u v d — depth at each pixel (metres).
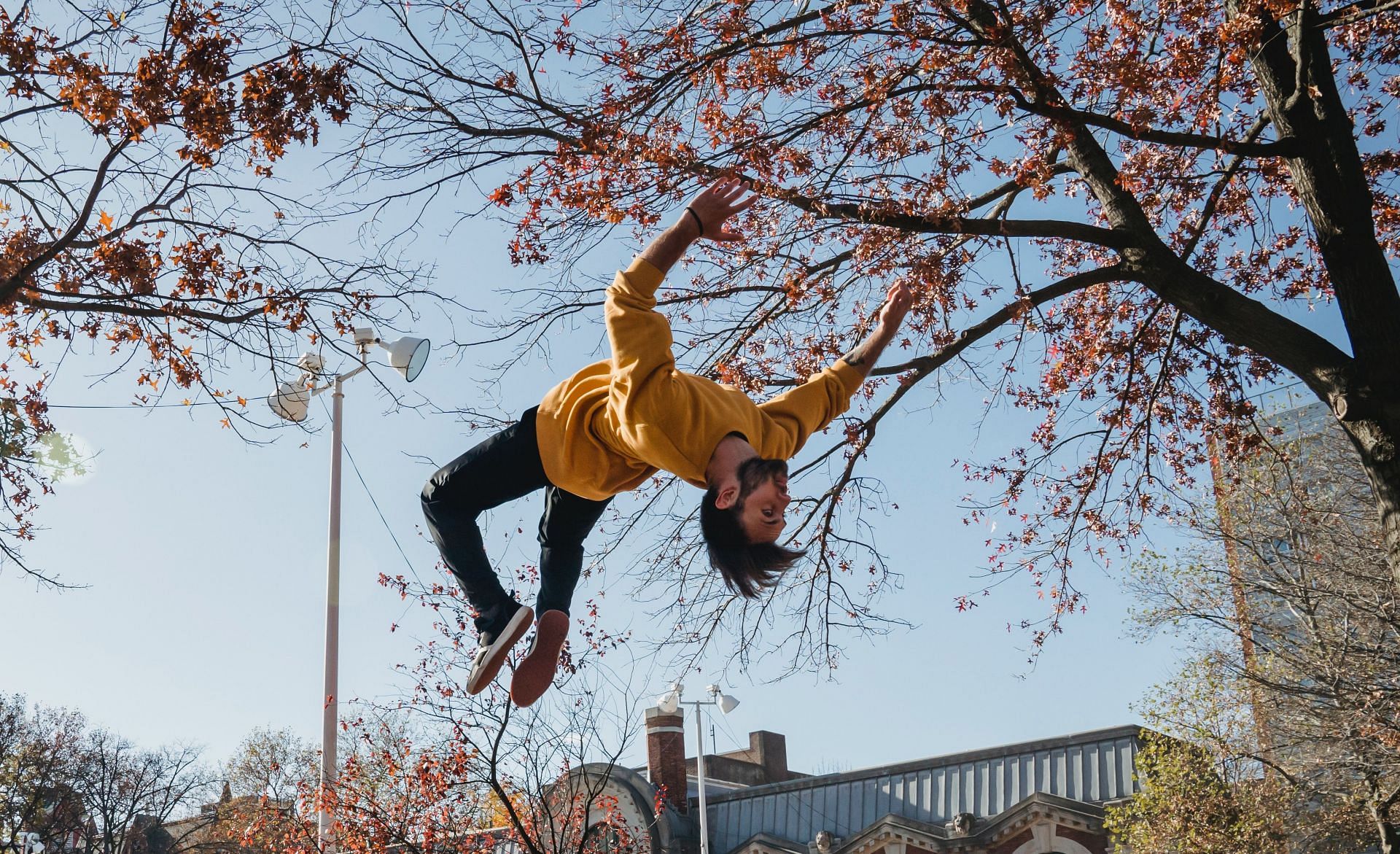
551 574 3.48
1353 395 8.03
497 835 18.05
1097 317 11.28
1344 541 18.97
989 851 26.98
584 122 8.71
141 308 9.09
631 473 3.26
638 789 29.30
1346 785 20.05
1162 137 8.16
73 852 35.56
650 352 2.97
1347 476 19.50
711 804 32.25
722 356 10.64
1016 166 9.33
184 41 8.06
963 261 9.27
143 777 34.69
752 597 3.17
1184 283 8.74
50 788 33.53
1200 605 20.84
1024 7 8.51
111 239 8.85
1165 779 22.33
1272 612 20.84
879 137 8.80
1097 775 27.41
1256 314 8.52
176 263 9.05
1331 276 8.34
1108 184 9.20
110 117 8.18
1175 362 10.90
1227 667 20.95
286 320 9.38
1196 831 21.48
